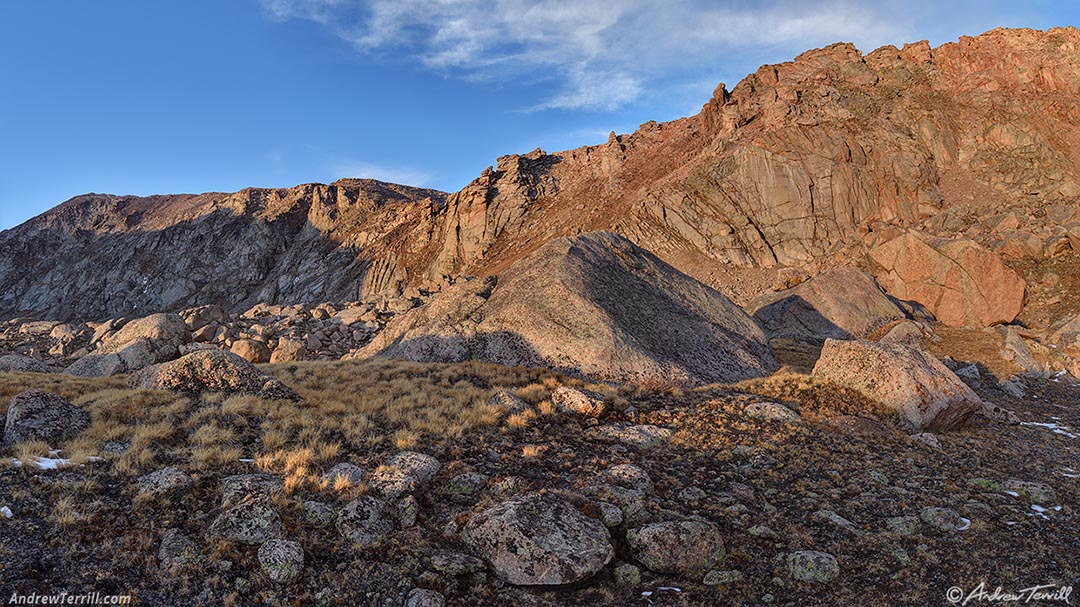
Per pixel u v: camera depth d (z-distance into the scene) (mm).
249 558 8023
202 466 10539
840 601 8008
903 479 12602
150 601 7117
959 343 35219
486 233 104188
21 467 9812
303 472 10594
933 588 8297
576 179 114188
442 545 9031
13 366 25344
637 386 19469
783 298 41844
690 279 29703
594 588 8281
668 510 10383
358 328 45500
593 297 23359
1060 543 9719
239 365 15805
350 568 8195
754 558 9156
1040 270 50500
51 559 7520
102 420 12414
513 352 22203
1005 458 15219
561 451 13156
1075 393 25859
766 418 16141
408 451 12125
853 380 18734
